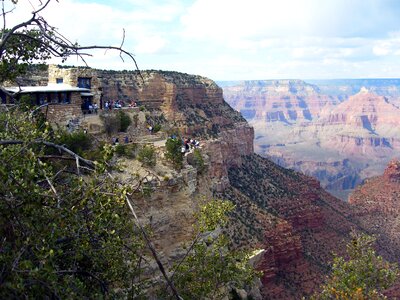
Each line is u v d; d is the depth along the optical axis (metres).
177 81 128.88
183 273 21.98
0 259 11.46
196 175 33.44
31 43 17.30
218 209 22.91
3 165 12.12
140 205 27.17
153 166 30.22
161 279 26.06
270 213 104.38
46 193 12.90
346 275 26.67
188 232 29.39
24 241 11.88
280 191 125.25
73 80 43.72
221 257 23.09
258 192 119.44
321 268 98.19
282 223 93.94
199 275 22.27
